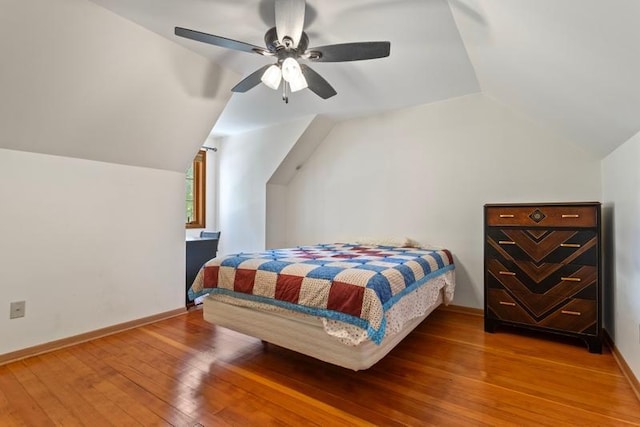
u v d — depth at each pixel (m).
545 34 1.45
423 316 2.47
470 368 2.11
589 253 2.41
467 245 3.34
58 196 2.46
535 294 2.60
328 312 1.84
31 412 1.65
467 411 1.65
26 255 2.31
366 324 1.71
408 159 3.70
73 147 2.48
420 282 2.35
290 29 1.79
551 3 1.21
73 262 2.55
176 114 2.84
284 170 4.46
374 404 1.71
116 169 2.81
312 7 1.87
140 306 2.99
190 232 4.82
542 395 1.79
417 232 3.64
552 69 1.76
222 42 1.85
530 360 2.23
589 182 2.79
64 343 2.48
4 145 2.19
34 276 2.35
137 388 1.87
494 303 2.76
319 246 3.60
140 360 2.24
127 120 2.59
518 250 2.67
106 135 2.58
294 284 2.01
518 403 1.71
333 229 4.30
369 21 2.01
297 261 2.37
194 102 2.85
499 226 2.75
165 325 2.97
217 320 2.44
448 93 3.27
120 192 2.84
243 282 2.27
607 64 1.37
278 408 1.68
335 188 4.28
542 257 2.58
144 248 3.03
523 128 3.06
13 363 2.19
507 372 2.05
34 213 2.35
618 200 2.27
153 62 2.37
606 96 1.65
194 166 4.94
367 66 2.67
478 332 2.77
